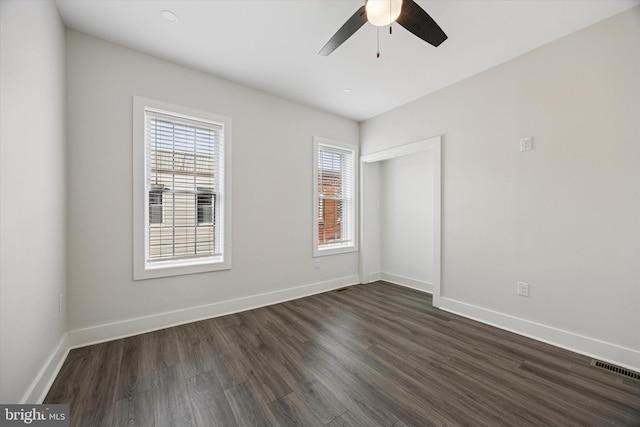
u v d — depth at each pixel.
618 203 2.00
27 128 1.44
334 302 3.42
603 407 1.53
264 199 3.29
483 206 2.79
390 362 2.01
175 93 2.65
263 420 1.44
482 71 2.79
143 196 2.49
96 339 2.27
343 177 4.30
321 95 3.37
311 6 1.92
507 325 2.59
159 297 2.59
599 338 2.07
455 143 3.04
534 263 2.43
